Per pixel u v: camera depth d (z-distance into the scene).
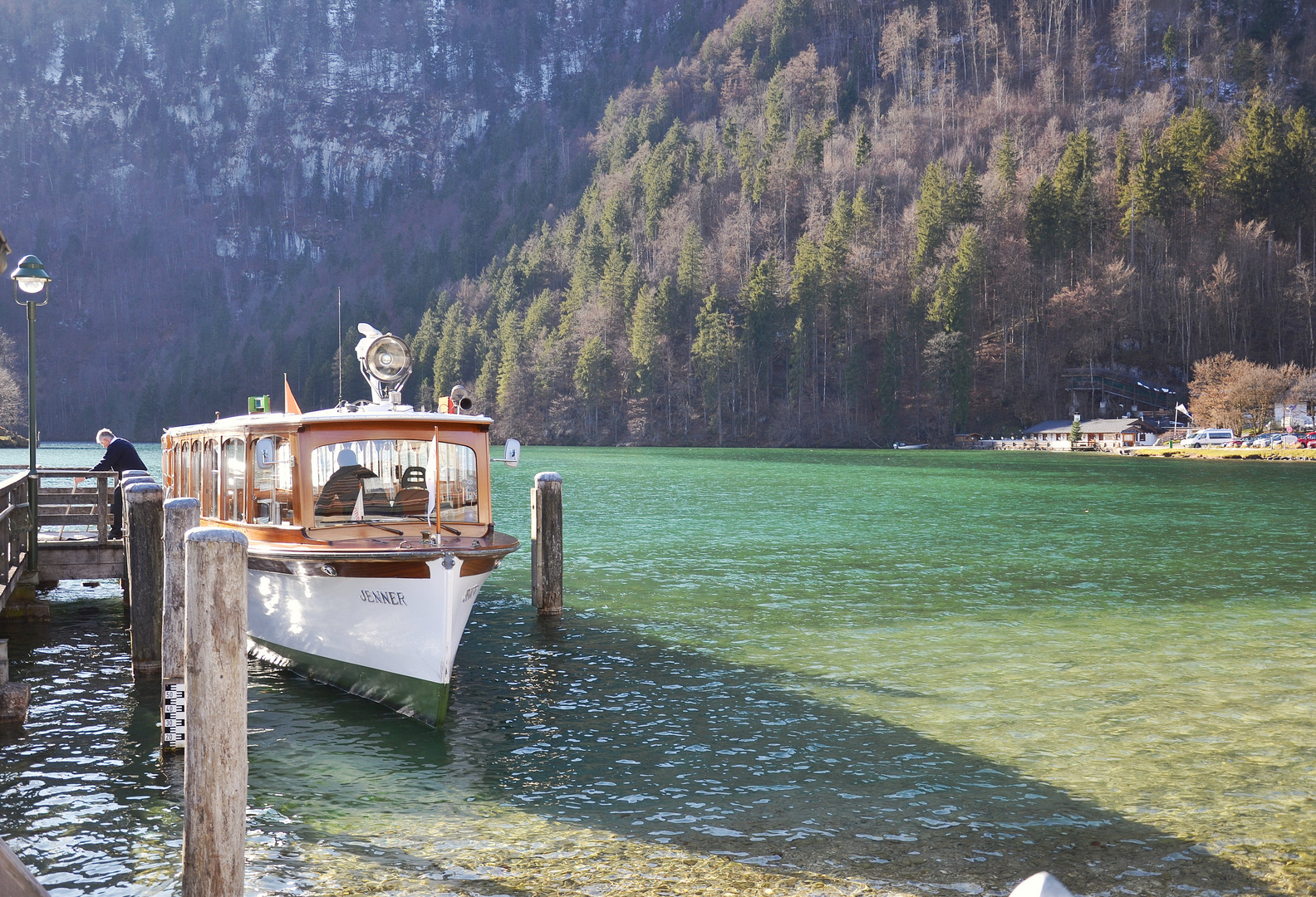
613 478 64.56
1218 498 48.31
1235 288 159.75
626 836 8.11
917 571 22.91
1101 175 180.12
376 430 11.89
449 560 10.53
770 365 172.62
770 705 12.00
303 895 7.02
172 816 8.52
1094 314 160.75
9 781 9.30
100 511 17.34
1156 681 13.09
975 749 10.33
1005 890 7.10
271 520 12.11
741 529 31.88
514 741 10.63
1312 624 16.88
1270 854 7.69
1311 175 166.75
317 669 12.59
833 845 7.90
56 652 14.49
